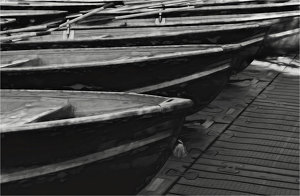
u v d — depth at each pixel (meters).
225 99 7.68
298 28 10.18
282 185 5.00
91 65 5.64
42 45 7.10
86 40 7.03
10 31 6.84
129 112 4.04
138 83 5.93
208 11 8.48
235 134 6.33
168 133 4.45
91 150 4.18
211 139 6.15
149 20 8.45
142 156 4.43
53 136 3.96
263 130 6.45
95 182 4.42
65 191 4.40
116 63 5.63
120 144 4.25
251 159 5.61
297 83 8.55
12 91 5.20
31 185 4.23
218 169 5.36
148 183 4.83
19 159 4.04
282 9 8.82
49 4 8.75
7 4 8.69
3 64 6.48
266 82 8.61
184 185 5.02
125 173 4.46
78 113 4.95
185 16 8.50
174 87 6.04
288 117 6.91
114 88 5.91
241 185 5.01
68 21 6.92
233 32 6.96
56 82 5.84
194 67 5.94
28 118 4.61
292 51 10.42
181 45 6.53
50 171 4.16
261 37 7.44
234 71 7.77
